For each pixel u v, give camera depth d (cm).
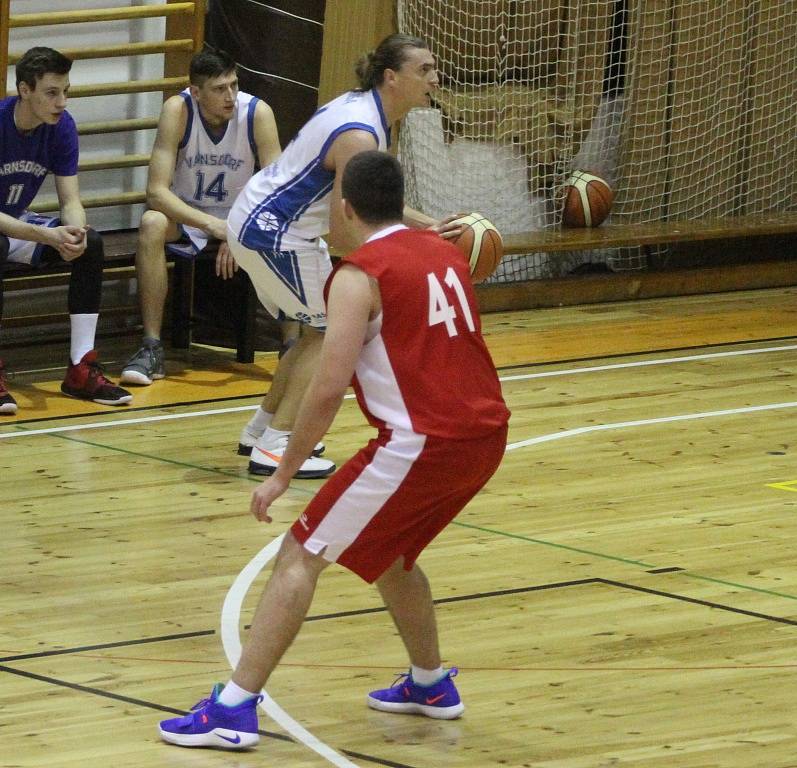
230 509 1614
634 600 1334
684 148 3178
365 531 980
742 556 1466
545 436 1941
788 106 3275
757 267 3092
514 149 2998
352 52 2448
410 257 992
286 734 1038
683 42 3111
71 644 1212
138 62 2467
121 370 2291
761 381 2266
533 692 1120
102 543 1487
